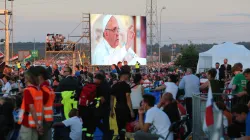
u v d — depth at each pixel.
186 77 18.11
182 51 93.88
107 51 58.59
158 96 17.62
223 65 32.12
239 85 15.48
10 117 12.98
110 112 15.38
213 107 9.40
